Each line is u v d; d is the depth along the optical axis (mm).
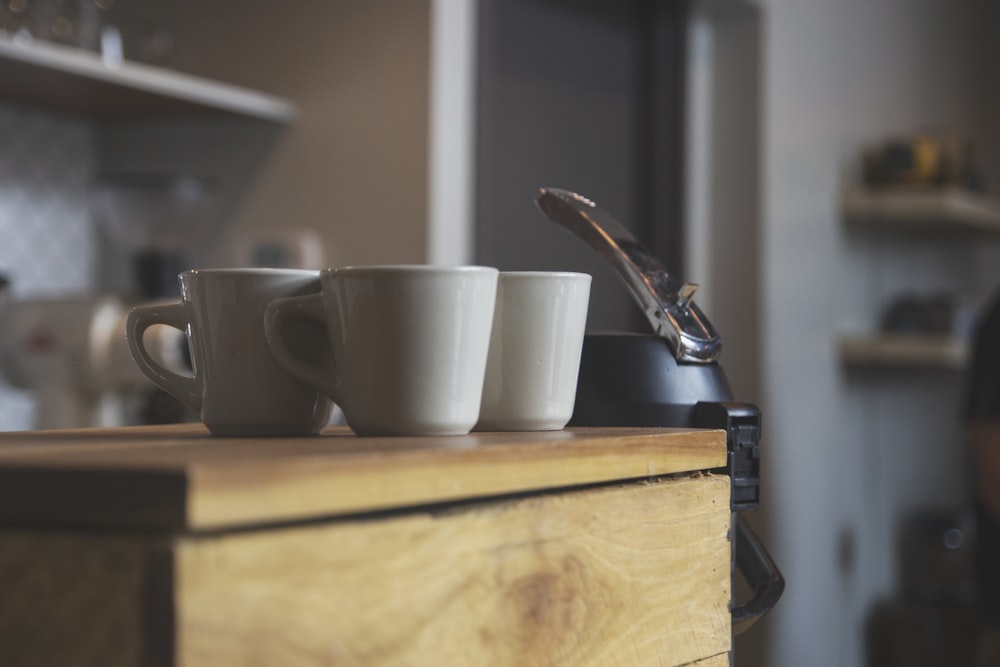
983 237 4391
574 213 904
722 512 732
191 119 2518
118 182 2170
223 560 422
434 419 661
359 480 477
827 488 3627
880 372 4066
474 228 2564
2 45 1887
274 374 694
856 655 3848
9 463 442
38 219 2504
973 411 2852
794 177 3361
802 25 3428
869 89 3922
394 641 491
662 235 3174
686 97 3174
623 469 644
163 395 2105
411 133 2309
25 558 429
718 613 722
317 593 458
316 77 2412
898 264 4207
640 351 856
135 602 411
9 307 2057
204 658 415
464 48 2391
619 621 629
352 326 666
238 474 429
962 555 3918
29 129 2471
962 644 3705
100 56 2143
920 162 3639
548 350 741
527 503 568
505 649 551
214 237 2514
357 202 2357
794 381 3373
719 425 822
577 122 2936
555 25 2852
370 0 2359
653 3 3160
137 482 419
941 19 4594
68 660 422
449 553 521
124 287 2602
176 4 2564
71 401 2008
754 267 3188
